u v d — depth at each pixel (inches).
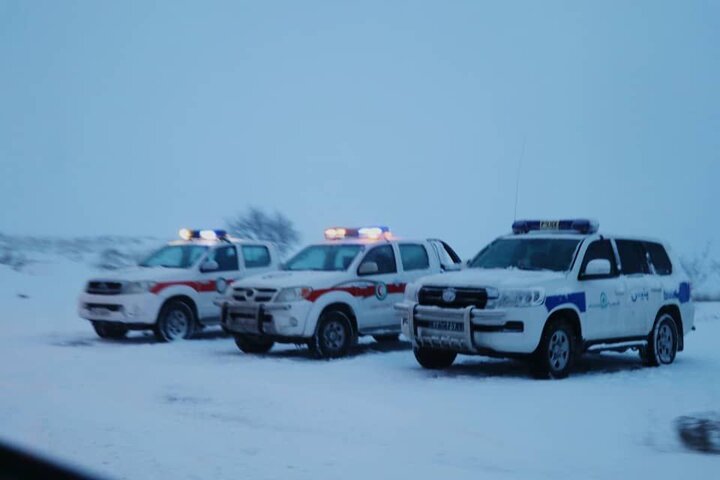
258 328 527.2
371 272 556.4
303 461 281.1
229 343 619.2
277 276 550.0
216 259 644.7
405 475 265.7
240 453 290.8
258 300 533.3
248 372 471.5
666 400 390.9
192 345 601.9
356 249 568.7
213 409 363.3
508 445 305.6
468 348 446.3
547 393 407.2
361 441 311.6
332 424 336.2
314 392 398.3
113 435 313.6
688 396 402.3
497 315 436.1
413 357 550.0
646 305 506.0
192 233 672.4
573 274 466.6
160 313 609.0
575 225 500.4
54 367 470.0
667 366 519.5
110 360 506.9
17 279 1026.7
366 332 557.0
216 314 639.1
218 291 639.1
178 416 349.1
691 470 275.6
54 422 332.2
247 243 668.1
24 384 415.5
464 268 511.5
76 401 373.1
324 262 574.2
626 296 491.8
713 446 300.8
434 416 350.6
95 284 621.9
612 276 492.1
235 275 651.5
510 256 497.7
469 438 314.8
